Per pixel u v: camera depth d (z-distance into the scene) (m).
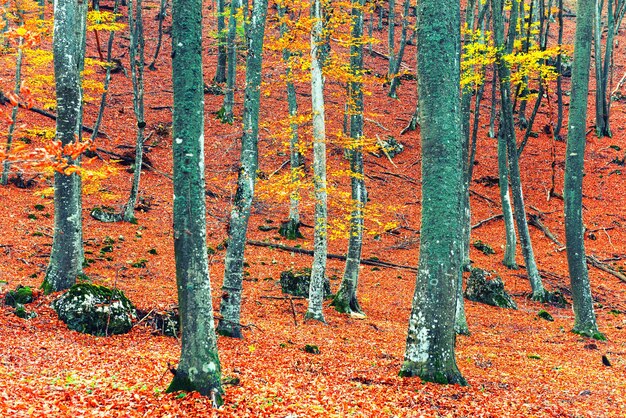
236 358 9.87
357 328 13.95
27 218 18.48
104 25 16.83
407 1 39.44
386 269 20.86
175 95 7.16
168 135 28.23
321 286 14.26
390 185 28.45
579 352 13.38
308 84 36.75
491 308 18.31
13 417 5.82
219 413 6.71
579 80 15.10
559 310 18.83
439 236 8.95
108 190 22.41
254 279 17.50
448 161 8.96
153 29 42.66
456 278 9.15
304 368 9.71
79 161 11.76
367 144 14.64
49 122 25.39
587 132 34.44
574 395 9.44
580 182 15.38
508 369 11.20
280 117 30.55
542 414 7.96
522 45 21.47
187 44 7.11
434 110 9.00
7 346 8.81
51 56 19.30
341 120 31.56
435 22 8.99
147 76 34.94
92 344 9.83
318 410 7.23
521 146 22.42
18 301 10.85
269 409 7.09
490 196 28.77
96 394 7.08
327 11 14.43
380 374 9.48
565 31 48.38
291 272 17.19
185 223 7.12
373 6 15.70
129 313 11.18
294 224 22.44
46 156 5.33
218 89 34.00
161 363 8.93
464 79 17.39
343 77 14.66
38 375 7.69
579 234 15.45
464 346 13.25
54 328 10.20
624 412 8.59
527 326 16.25
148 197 23.02
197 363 7.17
